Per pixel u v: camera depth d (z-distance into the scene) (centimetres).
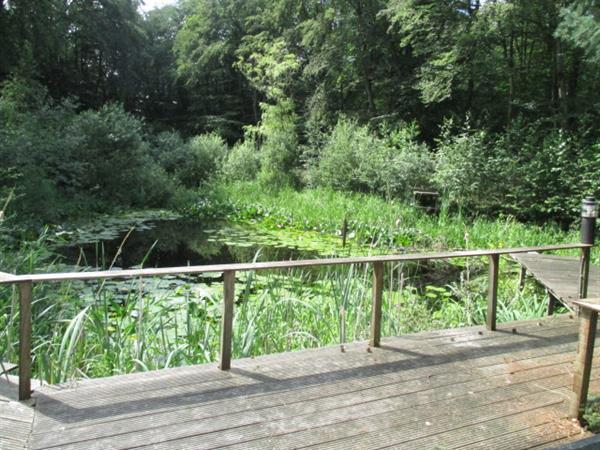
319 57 2000
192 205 1447
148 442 206
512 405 257
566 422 242
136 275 240
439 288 614
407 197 1271
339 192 1416
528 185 1112
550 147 1091
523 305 528
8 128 1145
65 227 1061
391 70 1914
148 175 1541
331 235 1072
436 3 1463
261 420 229
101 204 1348
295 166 1784
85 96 2864
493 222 1099
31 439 202
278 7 2156
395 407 248
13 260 525
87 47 2889
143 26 3366
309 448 209
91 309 368
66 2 2664
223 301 276
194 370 278
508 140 1216
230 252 897
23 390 233
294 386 264
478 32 1338
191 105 3158
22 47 1808
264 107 1938
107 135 1427
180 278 668
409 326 445
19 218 954
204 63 2886
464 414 245
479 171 1144
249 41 2541
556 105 1361
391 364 301
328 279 557
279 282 480
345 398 255
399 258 318
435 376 287
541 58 1500
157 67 3319
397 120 1761
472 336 358
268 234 1091
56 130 1340
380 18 1806
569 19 870
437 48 1514
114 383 257
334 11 1930
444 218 1088
